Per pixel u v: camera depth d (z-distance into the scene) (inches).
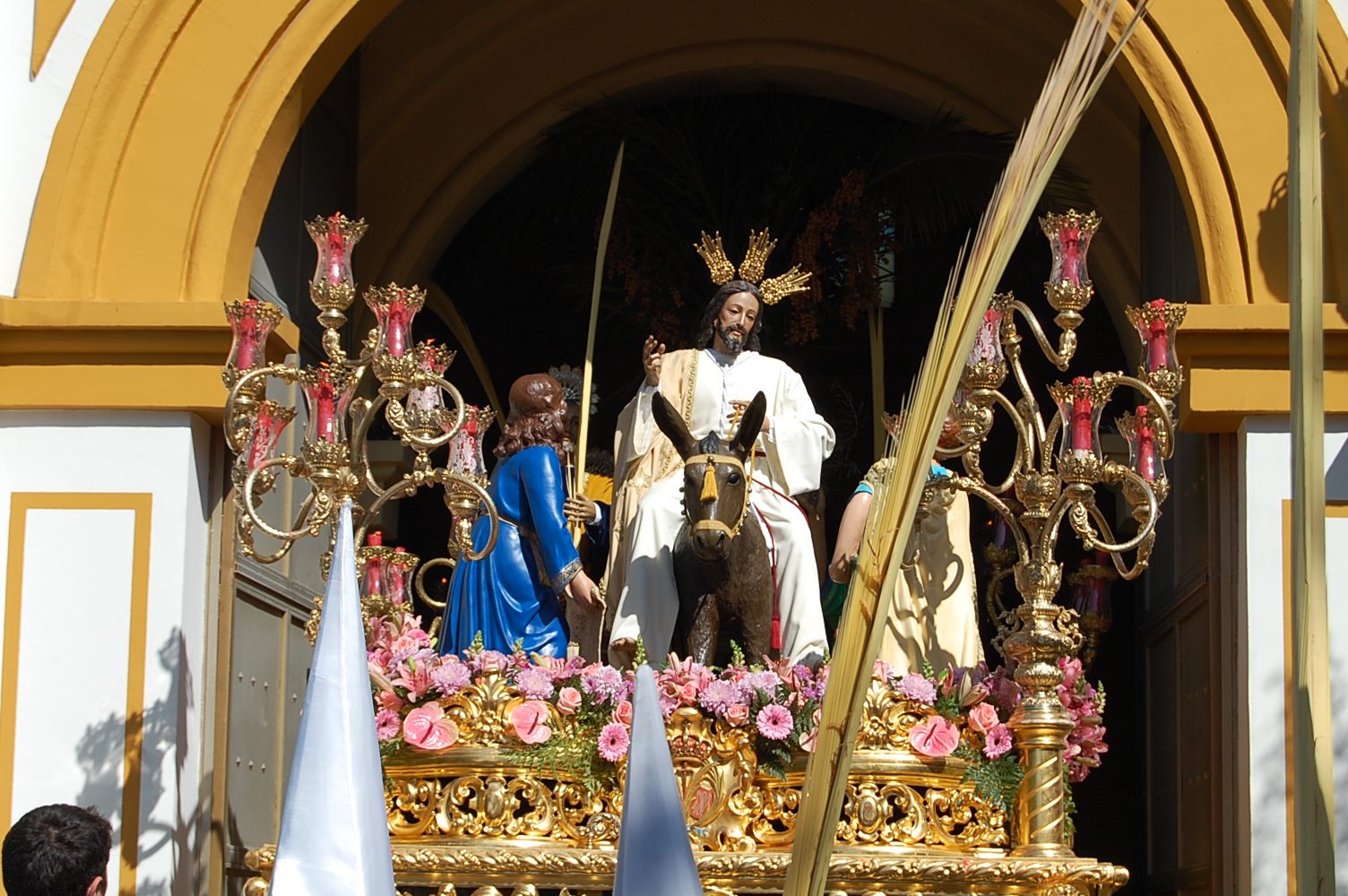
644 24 709.3
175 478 473.4
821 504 526.9
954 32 697.6
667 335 705.6
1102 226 686.5
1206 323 458.9
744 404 494.0
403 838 417.1
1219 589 473.7
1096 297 719.7
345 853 197.9
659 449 499.5
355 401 452.1
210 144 493.4
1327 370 452.8
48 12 495.5
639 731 202.7
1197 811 507.2
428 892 404.5
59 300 477.1
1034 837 405.1
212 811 471.2
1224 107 478.6
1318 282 176.7
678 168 704.4
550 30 708.7
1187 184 476.7
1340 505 449.4
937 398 175.5
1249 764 440.8
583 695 421.1
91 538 470.0
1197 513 522.0
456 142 709.9
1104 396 409.7
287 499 560.1
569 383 574.9
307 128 604.7
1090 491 406.0
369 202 705.0
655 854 196.4
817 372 722.2
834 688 175.6
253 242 502.9
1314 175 177.6
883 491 180.1
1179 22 485.1
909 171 692.1
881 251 713.0
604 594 490.6
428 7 693.3
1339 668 438.9
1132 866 671.8
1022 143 172.9
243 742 503.5
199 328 474.0
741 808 413.7
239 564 501.0
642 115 735.1
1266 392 457.4
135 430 476.4
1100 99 687.7
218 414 480.4
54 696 459.8
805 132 716.7
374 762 204.8
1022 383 430.6
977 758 416.8
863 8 701.3
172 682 459.5
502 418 695.1
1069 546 704.4
